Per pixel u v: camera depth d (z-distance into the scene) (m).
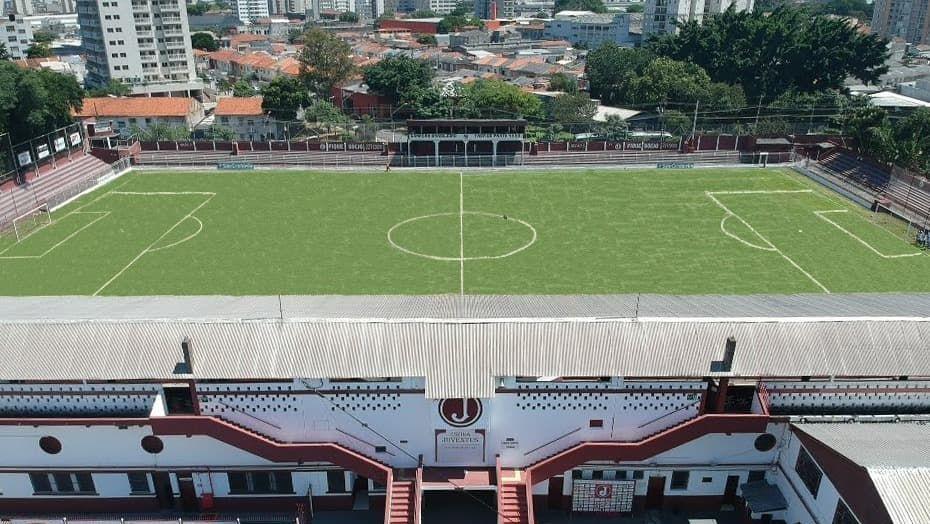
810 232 78.69
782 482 33.75
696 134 115.62
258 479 35.72
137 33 185.25
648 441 32.91
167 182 99.12
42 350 33.19
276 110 140.88
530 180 100.38
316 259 71.38
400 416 33.88
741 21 157.00
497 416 33.84
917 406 33.72
